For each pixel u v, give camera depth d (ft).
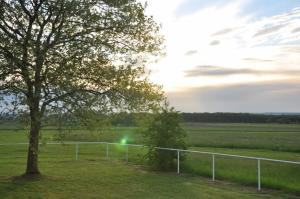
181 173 78.95
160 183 66.74
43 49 53.57
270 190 59.93
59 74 54.65
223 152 135.13
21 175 70.03
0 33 54.65
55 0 57.41
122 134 223.71
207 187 62.69
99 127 64.18
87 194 57.36
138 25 65.41
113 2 61.82
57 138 59.88
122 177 73.00
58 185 63.52
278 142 188.65
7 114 56.34
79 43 58.44
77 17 59.72
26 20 59.11
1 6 56.03
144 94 67.77
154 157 83.71
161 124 83.82
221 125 487.20
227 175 71.20
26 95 56.70
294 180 66.08
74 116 59.52
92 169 83.51
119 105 65.16
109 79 61.00
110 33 63.57
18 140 175.42
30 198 54.34
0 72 55.21
